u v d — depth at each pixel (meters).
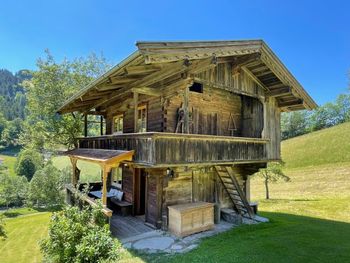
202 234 7.80
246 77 9.59
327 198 16.69
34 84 19.25
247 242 7.04
